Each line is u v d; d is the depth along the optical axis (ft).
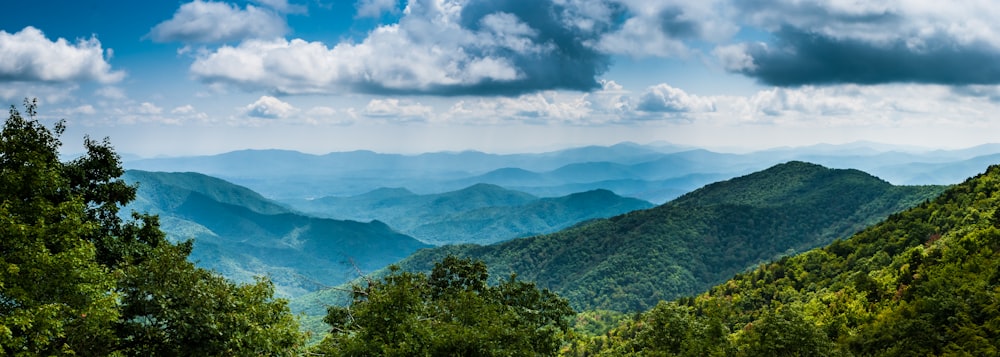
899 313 174.60
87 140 109.19
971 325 151.64
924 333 157.07
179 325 75.31
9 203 75.87
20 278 70.23
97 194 108.58
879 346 169.78
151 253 104.37
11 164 84.48
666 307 183.01
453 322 101.71
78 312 72.79
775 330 139.33
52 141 96.12
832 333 199.62
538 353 117.50
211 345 78.18
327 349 99.35
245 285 93.97
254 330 82.79
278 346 87.92
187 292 77.71
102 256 103.40
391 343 95.71
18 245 72.38
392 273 116.47
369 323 100.83
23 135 87.81
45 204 81.25
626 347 238.27
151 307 75.41
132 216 113.60
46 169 88.17
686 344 167.94
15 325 65.72
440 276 137.39
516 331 105.81
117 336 76.18
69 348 70.49
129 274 77.82
